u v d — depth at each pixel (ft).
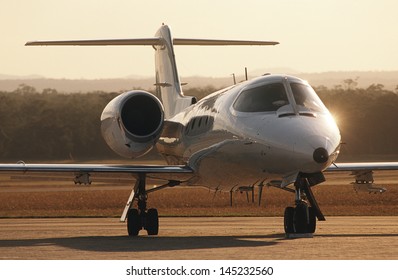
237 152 183.32
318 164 168.04
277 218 283.59
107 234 205.36
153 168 199.00
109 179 209.56
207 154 196.85
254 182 188.55
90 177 205.26
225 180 198.29
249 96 184.96
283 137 171.42
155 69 260.42
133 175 202.08
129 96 207.10
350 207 354.74
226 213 322.34
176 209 363.56
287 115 175.52
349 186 528.63
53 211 361.71
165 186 211.61
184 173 202.59
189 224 247.50
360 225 229.86
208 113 202.08
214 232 207.41
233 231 210.79
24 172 196.95
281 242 165.78
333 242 164.45
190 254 145.28
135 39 250.16
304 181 177.06
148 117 211.41
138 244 166.50
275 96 180.86
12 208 392.88
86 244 168.25
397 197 424.05
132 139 206.39
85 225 246.68
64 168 193.77
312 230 179.52
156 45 254.88
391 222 246.06
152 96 208.44
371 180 211.41
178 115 231.30
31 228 231.09
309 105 178.40
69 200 438.81
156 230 201.05
